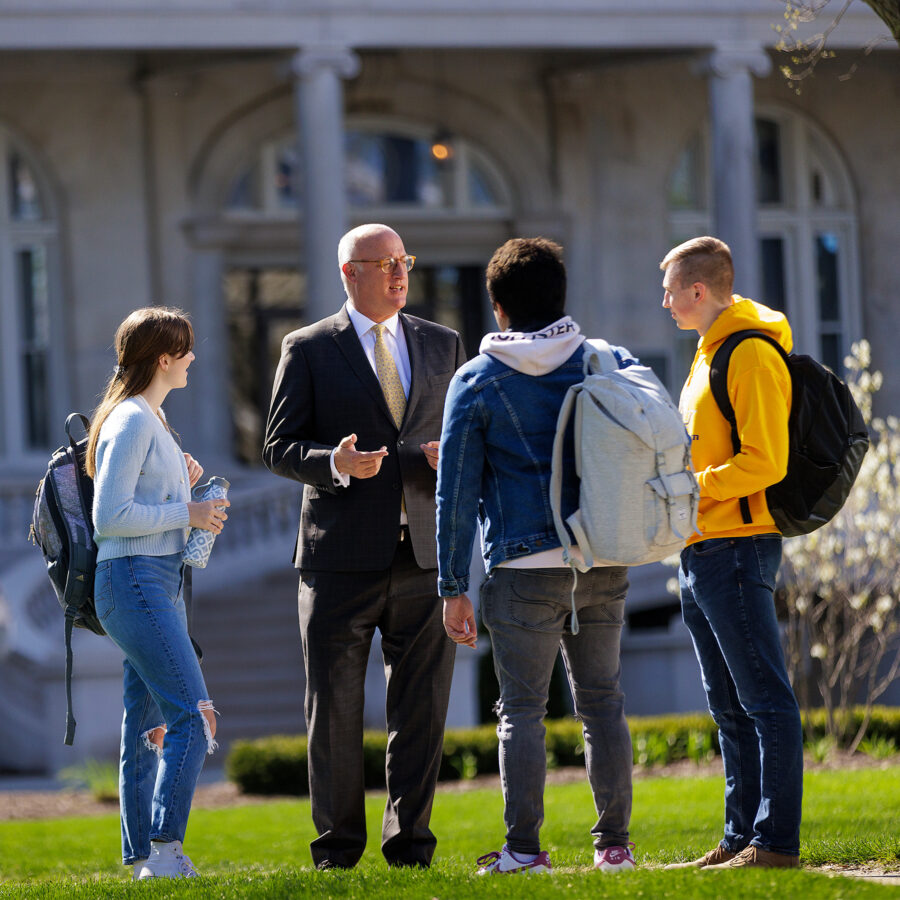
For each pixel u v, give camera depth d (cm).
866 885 1059
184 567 1355
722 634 1212
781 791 1184
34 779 3322
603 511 1093
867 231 5350
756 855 1186
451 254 5178
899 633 3491
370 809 2378
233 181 4981
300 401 1331
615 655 1172
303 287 5162
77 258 4841
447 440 1141
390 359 1353
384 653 1349
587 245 5153
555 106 5119
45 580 3888
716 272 1241
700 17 4338
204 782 3194
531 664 1137
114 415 1306
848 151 5316
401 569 1320
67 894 1273
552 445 1134
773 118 5331
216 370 4922
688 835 1845
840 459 1205
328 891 1152
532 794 1135
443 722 1338
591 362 1150
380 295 1338
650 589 4197
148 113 4875
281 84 4953
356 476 1255
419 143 5162
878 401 5353
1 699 3441
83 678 3381
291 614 4028
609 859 1163
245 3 4109
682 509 1105
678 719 2977
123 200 4872
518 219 5119
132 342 1338
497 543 1135
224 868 1850
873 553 2839
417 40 4212
